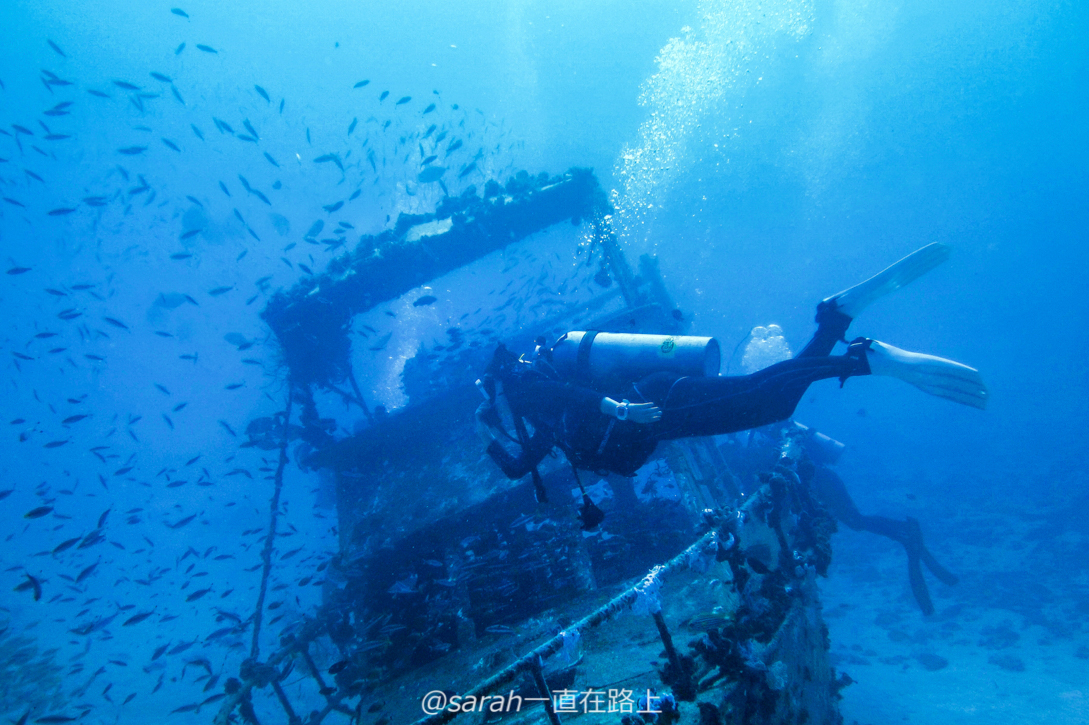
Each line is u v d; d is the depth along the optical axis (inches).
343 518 254.2
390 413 363.6
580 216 324.2
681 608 156.4
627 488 279.0
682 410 99.2
